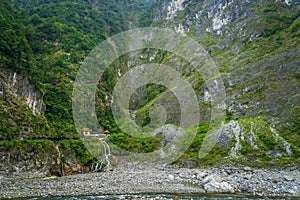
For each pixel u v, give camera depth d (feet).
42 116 176.55
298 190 95.61
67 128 184.96
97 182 112.16
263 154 138.92
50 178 126.62
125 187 104.01
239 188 99.25
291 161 129.90
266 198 86.33
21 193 95.20
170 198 85.76
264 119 168.76
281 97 179.22
